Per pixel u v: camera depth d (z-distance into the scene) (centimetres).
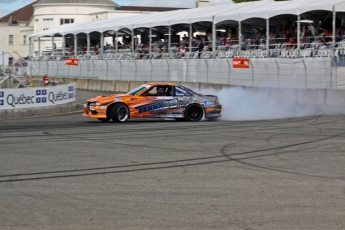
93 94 3750
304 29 3316
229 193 812
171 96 1900
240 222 659
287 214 696
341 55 2641
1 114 2164
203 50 3669
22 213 699
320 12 3023
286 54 2969
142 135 1495
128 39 5166
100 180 902
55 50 5684
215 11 3762
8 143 1333
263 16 3103
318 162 1079
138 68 4103
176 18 3909
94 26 4941
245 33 3838
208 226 642
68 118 2111
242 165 1044
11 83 3033
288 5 3112
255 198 782
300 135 1495
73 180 902
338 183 887
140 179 911
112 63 4400
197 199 775
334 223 656
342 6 2711
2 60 2967
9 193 809
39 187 850
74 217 680
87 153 1177
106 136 1473
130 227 637
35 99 2312
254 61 3033
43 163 1056
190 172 973
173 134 1519
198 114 1934
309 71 2709
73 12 7856
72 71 4931
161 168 1010
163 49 4106
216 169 1002
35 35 5700
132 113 1881
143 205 740
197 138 1431
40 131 1600
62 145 1297
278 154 1173
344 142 1355
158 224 650
